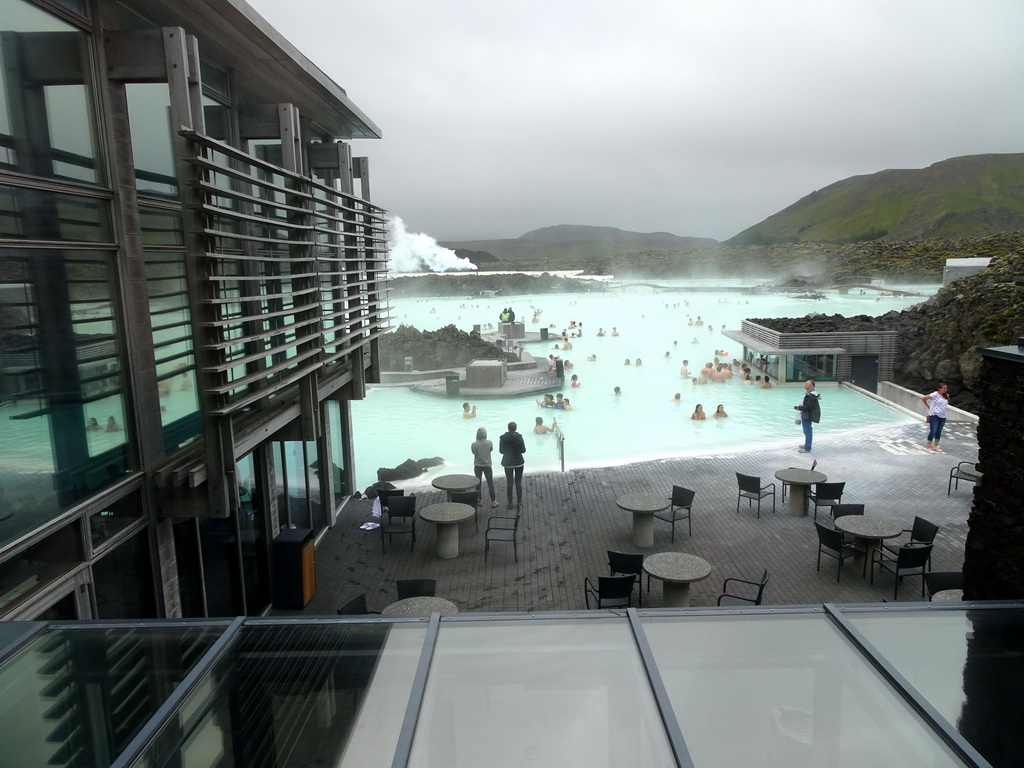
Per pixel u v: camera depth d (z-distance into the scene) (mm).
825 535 10430
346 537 12797
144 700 3785
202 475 7105
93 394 6203
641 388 28266
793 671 3963
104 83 6367
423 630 4375
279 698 3801
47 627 4348
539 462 18094
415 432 22141
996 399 6090
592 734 3463
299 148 10086
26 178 5395
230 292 9227
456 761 3312
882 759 3307
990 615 4457
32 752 3578
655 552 11656
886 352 27422
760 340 29594
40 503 5465
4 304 5168
